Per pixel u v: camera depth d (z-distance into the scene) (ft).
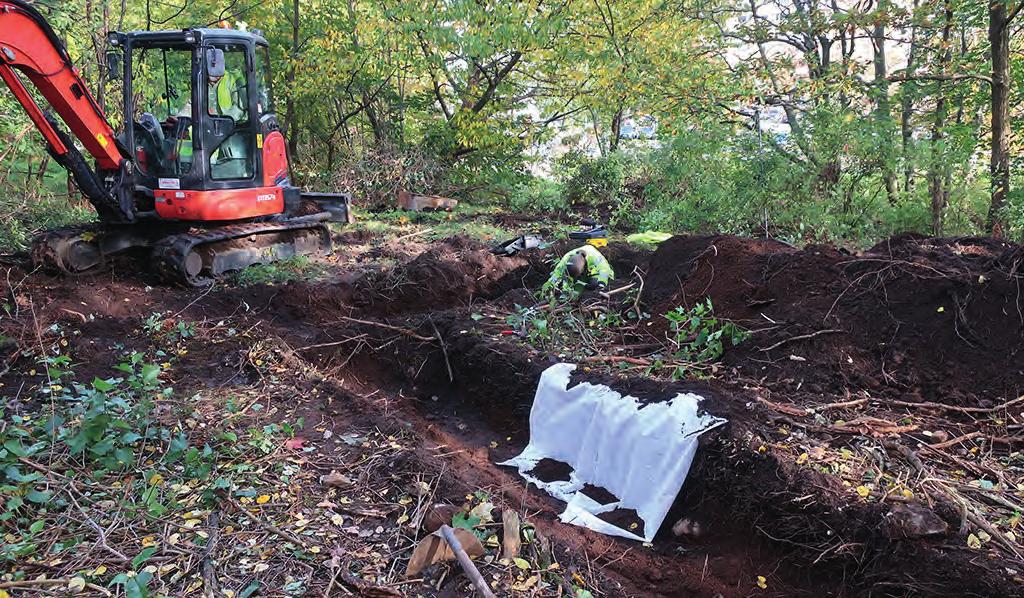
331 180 48.96
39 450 13.87
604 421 15.37
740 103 39.17
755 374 16.47
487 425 18.43
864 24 35.65
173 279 25.04
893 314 16.79
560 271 23.06
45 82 21.77
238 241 27.99
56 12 33.24
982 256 17.42
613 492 14.87
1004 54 31.83
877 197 34.91
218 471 13.70
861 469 12.49
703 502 13.39
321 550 11.50
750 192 34.40
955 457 12.84
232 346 20.18
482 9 47.52
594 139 69.67
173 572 10.84
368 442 15.42
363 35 49.16
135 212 25.31
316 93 50.60
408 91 57.67
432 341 20.93
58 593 10.13
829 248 19.39
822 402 15.06
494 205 50.90
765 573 12.00
